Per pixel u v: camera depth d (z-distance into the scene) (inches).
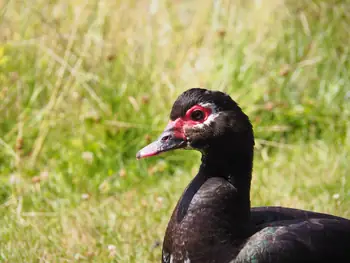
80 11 511.8
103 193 431.8
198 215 269.4
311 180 420.5
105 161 458.3
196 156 467.8
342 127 487.5
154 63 512.4
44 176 437.4
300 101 509.0
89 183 441.4
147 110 485.7
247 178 276.4
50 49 497.7
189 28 546.6
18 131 472.4
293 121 493.0
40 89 485.1
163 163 457.7
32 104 488.1
